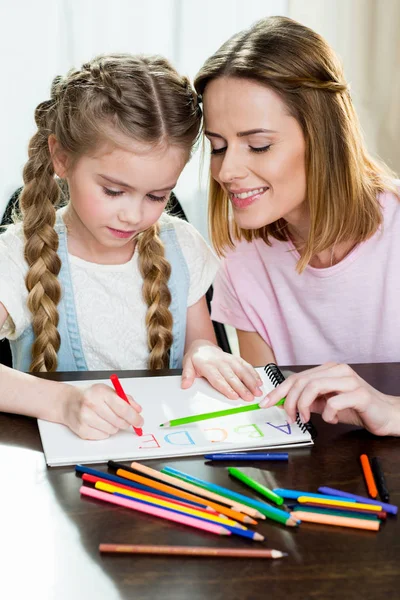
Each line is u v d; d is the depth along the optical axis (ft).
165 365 4.57
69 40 9.55
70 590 2.09
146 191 3.70
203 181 10.18
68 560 2.22
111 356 4.50
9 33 9.37
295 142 3.81
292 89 3.71
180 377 3.58
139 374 3.64
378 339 4.60
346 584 2.14
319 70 3.79
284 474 2.75
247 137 3.74
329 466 2.81
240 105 3.68
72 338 4.42
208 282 4.74
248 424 3.10
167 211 5.02
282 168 3.80
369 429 3.07
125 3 9.61
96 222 3.76
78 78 3.83
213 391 3.42
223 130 3.78
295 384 3.12
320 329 4.73
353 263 4.46
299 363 4.84
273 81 3.65
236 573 2.17
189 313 4.73
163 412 3.18
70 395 3.12
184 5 9.80
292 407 3.08
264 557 2.24
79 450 2.83
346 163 4.00
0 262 4.24
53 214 4.23
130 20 9.67
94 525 2.39
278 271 4.73
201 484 2.62
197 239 4.78
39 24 9.43
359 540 2.35
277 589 2.11
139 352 4.55
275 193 3.88
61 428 3.01
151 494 2.55
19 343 4.39
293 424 3.10
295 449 2.94
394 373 3.78
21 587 2.10
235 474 2.70
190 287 4.67
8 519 2.41
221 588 2.11
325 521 2.43
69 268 4.39
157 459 2.84
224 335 5.18
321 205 4.00
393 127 10.30
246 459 2.83
